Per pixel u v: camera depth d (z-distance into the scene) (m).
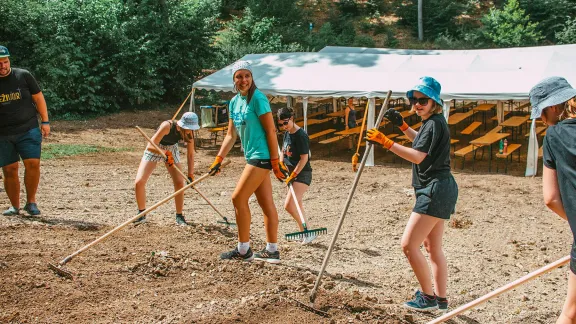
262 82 17.12
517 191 12.16
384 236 8.55
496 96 14.31
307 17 37.72
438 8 36.44
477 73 15.92
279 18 34.69
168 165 7.40
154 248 6.15
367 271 6.66
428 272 5.04
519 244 8.34
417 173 4.91
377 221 9.42
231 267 5.66
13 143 7.36
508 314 5.66
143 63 22.34
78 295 4.77
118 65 21.80
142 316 4.50
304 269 6.15
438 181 4.78
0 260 5.29
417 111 4.81
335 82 16.36
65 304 4.60
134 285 5.12
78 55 20.28
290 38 33.34
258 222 8.91
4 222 6.95
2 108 7.18
